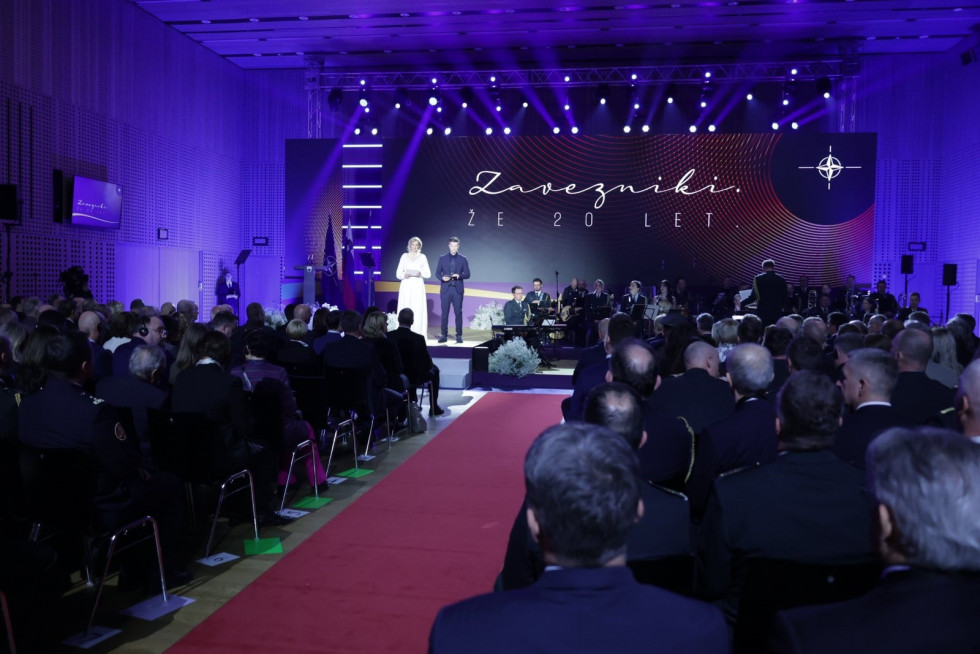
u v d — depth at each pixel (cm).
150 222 1705
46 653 347
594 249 1883
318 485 630
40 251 1350
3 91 1250
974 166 1753
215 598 412
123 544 420
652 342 805
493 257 1912
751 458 315
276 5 1633
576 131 1981
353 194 2112
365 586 428
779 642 130
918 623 121
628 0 1585
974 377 234
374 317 828
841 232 1814
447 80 2055
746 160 1834
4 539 325
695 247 1855
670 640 126
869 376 318
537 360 1302
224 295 1900
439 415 998
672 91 2012
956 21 1681
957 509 121
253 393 539
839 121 1950
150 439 473
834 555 214
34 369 411
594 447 135
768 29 1761
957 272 1841
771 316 1143
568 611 127
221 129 2039
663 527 231
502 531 528
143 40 1672
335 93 2006
